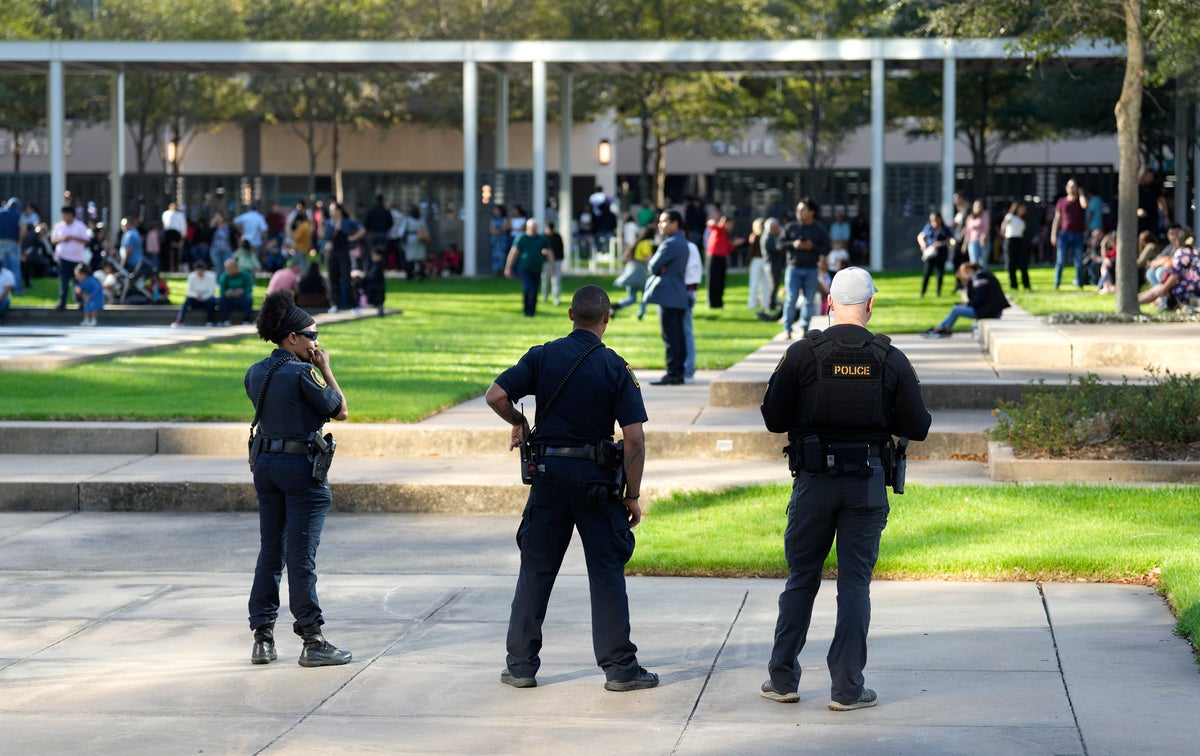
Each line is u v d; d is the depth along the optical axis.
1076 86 44.03
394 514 13.98
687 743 7.20
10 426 16.03
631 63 47.06
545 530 8.14
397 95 63.84
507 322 30.39
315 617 8.70
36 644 9.28
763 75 61.25
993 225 47.22
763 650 8.88
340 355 23.52
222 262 42.81
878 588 10.27
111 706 7.97
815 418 7.55
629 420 8.06
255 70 49.81
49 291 39.03
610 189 71.75
